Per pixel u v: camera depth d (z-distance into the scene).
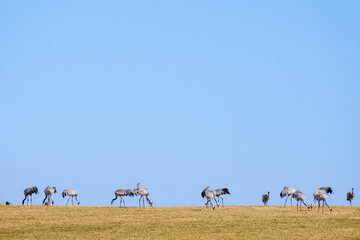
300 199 197.88
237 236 145.38
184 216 183.88
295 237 142.88
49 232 156.12
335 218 178.62
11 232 156.62
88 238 145.75
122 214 189.75
